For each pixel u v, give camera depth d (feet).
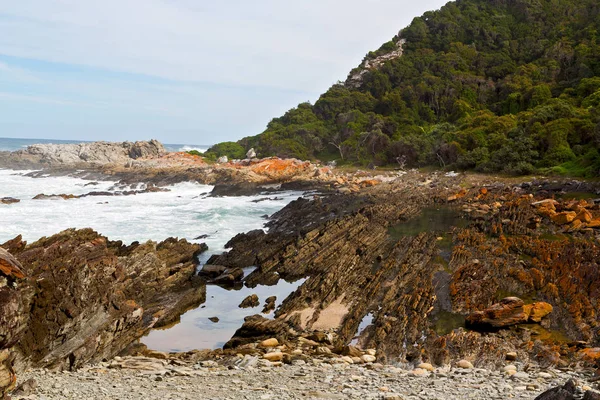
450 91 346.13
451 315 63.72
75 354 47.39
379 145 293.23
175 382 36.09
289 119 390.42
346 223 119.75
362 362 47.60
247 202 175.42
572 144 206.18
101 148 334.24
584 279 70.44
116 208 153.99
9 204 154.92
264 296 79.30
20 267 35.29
